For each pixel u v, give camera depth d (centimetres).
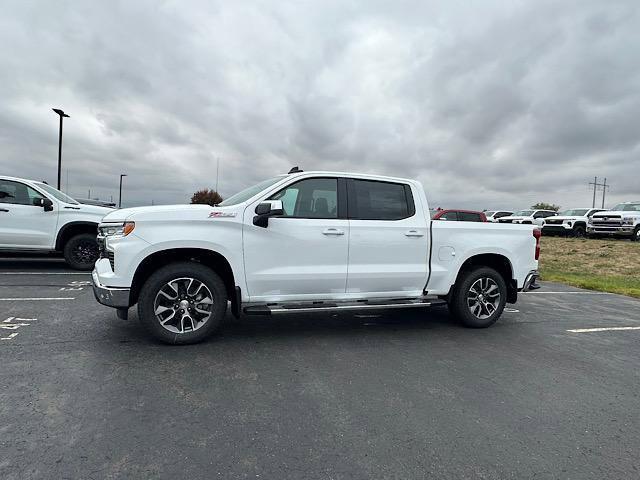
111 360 409
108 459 252
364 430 299
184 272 450
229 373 391
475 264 605
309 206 509
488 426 311
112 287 439
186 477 239
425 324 604
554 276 1204
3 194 875
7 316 551
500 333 571
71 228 918
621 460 272
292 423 304
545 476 253
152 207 466
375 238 523
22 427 283
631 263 1459
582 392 380
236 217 470
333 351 466
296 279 493
